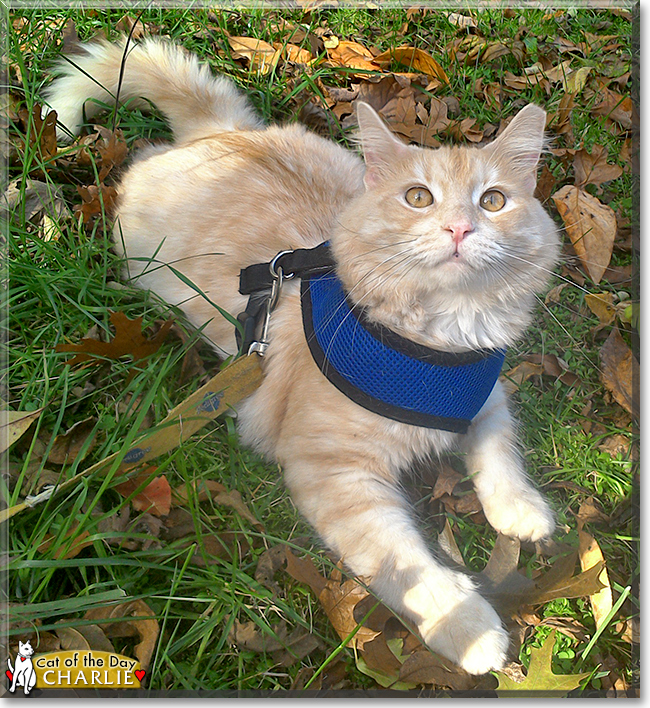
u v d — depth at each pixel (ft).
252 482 1.45
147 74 1.89
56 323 1.55
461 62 2.36
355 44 2.34
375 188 1.29
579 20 2.59
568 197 1.95
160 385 1.48
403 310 1.25
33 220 1.71
